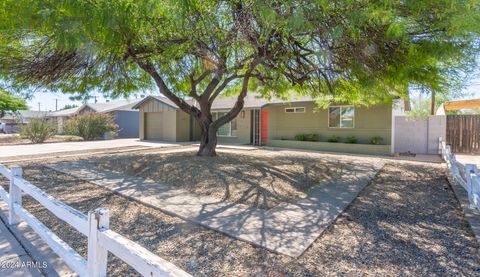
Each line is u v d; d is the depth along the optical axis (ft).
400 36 12.73
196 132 63.21
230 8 15.46
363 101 32.94
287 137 49.08
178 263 9.15
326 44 15.83
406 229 12.10
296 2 11.70
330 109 44.50
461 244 10.59
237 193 17.10
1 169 14.43
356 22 12.57
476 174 15.02
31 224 10.97
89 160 30.14
